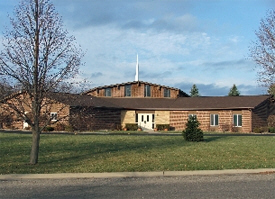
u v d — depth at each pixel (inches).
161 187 400.5
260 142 887.1
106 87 1940.2
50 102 530.6
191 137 895.7
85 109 565.3
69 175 459.8
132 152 671.1
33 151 538.0
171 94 1923.0
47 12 509.7
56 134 1148.5
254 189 390.0
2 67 494.6
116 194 366.0
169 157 609.9
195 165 533.0
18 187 399.5
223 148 741.3
